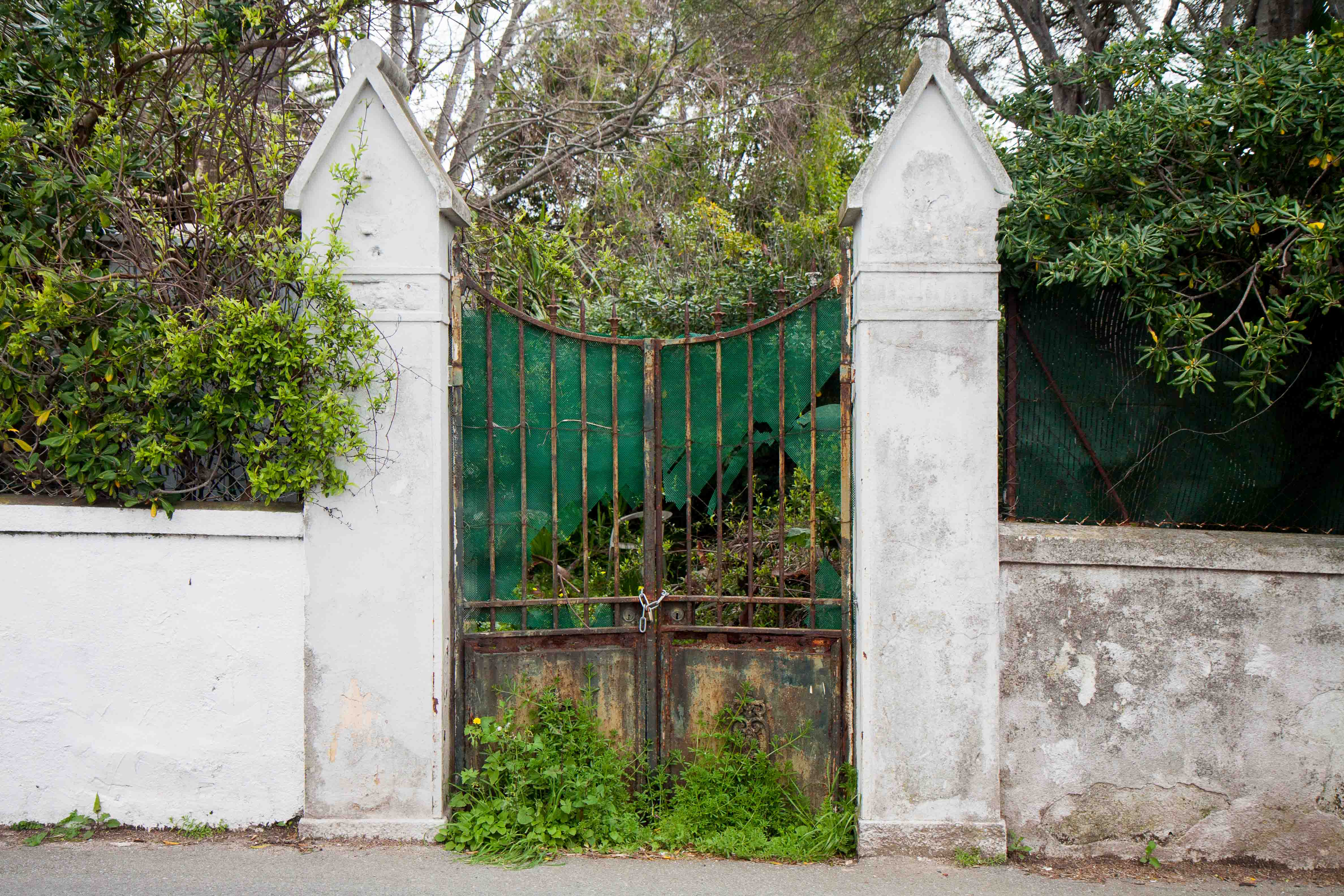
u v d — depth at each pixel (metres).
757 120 12.12
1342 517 4.17
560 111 9.98
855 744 4.03
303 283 3.90
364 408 3.87
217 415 3.84
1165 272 4.12
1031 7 9.11
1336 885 3.75
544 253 6.26
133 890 3.43
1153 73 4.77
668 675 4.20
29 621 3.93
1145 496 4.19
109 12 4.32
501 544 4.23
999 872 3.77
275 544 3.89
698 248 8.62
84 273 3.90
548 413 4.26
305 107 6.00
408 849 3.85
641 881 3.62
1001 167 3.81
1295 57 3.98
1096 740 3.89
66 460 3.91
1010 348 4.20
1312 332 4.16
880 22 10.70
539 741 3.96
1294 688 3.85
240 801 3.98
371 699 3.90
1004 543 3.86
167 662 3.94
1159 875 3.81
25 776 3.96
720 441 4.26
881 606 3.86
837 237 8.88
